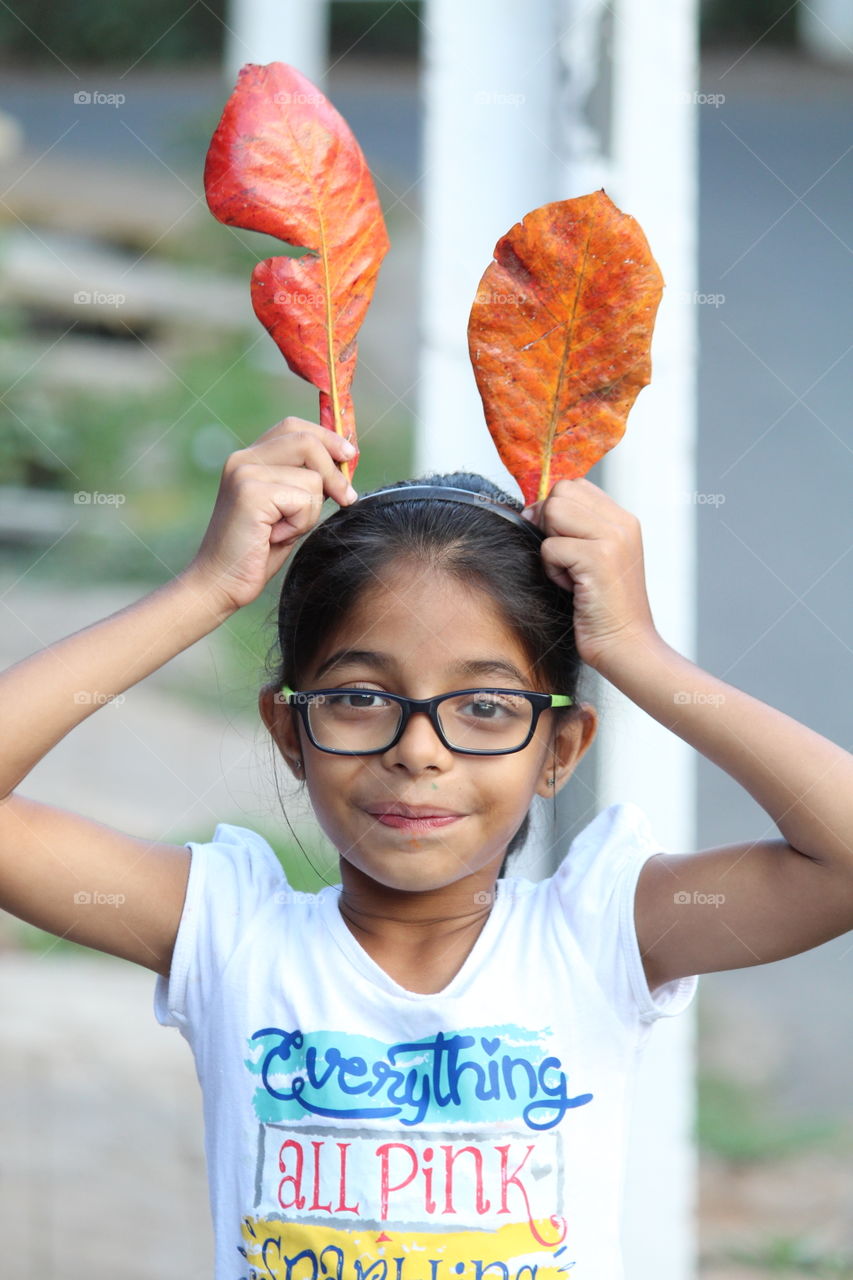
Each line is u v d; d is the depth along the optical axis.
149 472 7.21
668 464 2.78
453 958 2.43
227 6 11.86
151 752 5.21
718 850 2.42
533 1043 2.41
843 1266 3.06
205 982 2.44
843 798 2.37
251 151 2.40
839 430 7.97
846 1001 4.21
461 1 2.82
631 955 2.42
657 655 2.40
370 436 7.39
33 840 2.43
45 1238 2.95
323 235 2.41
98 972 4.07
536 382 2.42
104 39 11.86
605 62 2.79
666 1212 2.75
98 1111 3.29
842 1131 3.54
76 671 2.40
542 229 2.41
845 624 6.46
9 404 7.18
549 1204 2.40
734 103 11.48
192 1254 2.96
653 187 2.79
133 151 9.84
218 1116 2.43
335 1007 2.42
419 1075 2.41
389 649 2.39
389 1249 2.39
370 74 12.58
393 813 2.39
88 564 6.66
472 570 2.40
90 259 8.30
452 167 2.83
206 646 6.18
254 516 2.39
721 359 8.55
